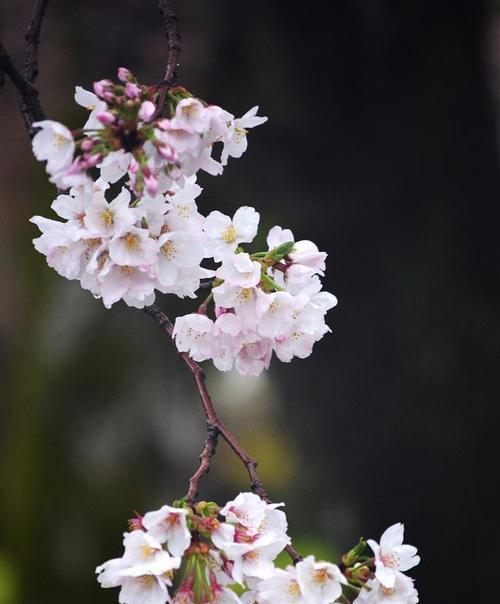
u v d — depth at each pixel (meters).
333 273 8.54
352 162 8.72
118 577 2.59
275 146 8.54
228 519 2.74
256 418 7.95
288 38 8.63
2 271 9.20
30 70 3.48
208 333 3.29
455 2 9.05
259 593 2.75
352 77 8.80
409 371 8.50
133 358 7.97
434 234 8.82
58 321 8.22
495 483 8.53
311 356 8.33
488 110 9.41
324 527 7.80
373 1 8.75
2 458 8.14
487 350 8.63
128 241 3.03
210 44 8.55
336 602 2.90
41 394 8.01
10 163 9.50
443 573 8.43
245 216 3.21
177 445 7.77
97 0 8.64
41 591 7.59
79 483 7.75
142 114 2.79
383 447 8.29
